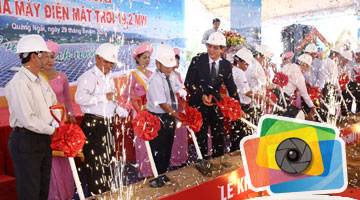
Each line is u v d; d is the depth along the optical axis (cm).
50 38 504
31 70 191
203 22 796
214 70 297
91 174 231
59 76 289
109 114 233
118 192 138
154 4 654
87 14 548
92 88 225
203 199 142
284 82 324
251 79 323
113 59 226
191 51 790
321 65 452
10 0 457
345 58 473
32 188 194
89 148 229
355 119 292
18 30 467
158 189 140
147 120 158
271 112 320
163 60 240
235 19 520
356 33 755
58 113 212
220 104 185
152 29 657
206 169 159
